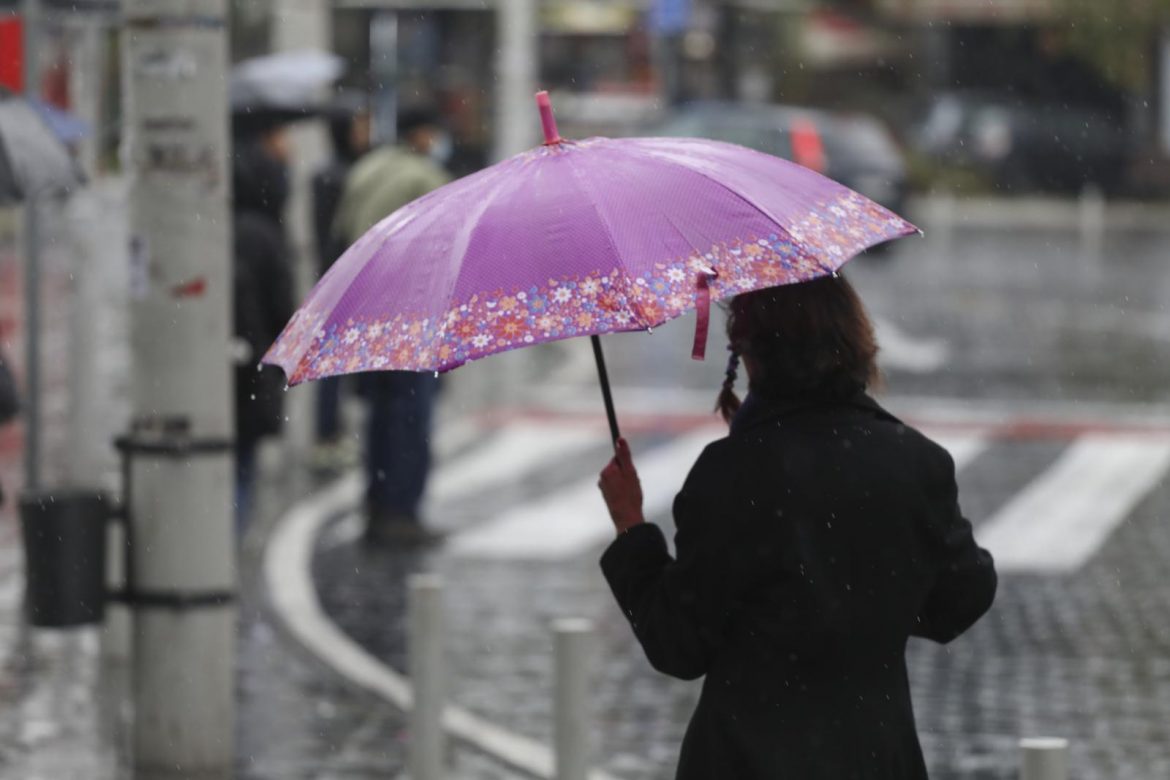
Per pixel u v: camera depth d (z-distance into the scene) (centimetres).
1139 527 3594
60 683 2580
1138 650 2766
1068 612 2988
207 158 2062
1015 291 7925
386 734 2370
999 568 3284
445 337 1144
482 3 9306
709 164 1237
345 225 3525
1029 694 2548
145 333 2077
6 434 4566
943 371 5650
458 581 3225
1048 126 12688
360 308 1201
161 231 2061
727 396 1322
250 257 2838
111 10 3031
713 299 1155
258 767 2223
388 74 8406
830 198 1255
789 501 1203
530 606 3053
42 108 2892
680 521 1220
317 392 4197
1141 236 10856
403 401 3459
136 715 2114
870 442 1227
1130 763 2256
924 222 11406
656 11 10562
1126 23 12444
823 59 13900
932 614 1278
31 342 2727
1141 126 13425
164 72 2047
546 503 3891
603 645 2809
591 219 1175
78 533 2083
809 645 1204
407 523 3488
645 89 11306
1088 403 5081
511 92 5138
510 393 5097
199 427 2084
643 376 5697
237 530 2878
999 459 4297
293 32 4362
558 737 1806
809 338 1233
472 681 2623
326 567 3319
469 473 4222
